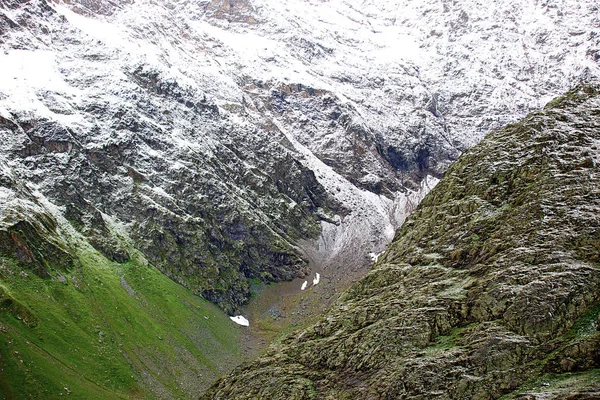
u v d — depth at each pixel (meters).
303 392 113.38
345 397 106.12
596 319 95.19
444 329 109.38
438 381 98.12
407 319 114.19
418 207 161.62
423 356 104.75
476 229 131.75
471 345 101.25
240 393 122.81
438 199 153.88
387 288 133.88
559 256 108.69
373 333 115.88
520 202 129.38
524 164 138.75
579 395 81.75
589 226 112.50
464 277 119.94
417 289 125.12
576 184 124.50
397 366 105.25
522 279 107.38
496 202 136.12
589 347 90.44
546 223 118.44
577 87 158.50
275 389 117.75
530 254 112.25
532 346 96.50
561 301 99.69
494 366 96.25
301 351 126.75
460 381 96.00
